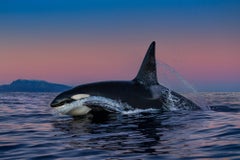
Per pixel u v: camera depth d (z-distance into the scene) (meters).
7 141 10.35
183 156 7.74
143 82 16.41
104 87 16.03
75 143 9.60
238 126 11.75
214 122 12.84
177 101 16.94
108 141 9.66
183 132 10.74
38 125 13.72
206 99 32.69
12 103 30.19
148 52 16.28
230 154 7.76
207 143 9.02
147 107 15.97
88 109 15.91
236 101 28.00
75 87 16.36
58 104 15.96
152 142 9.30
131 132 11.02
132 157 7.76
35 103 30.16
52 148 9.12
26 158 8.13
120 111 15.60
